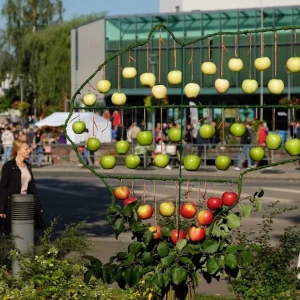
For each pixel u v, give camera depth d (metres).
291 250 8.43
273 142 5.82
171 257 5.95
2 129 39.88
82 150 35.47
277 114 49.28
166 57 52.44
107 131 37.22
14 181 12.23
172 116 50.53
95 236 14.87
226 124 33.81
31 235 10.41
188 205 6.09
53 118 38.28
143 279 7.90
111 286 9.80
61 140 36.75
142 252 6.08
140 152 33.06
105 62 6.17
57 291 7.94
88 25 57.19
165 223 8.02
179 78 6.11
